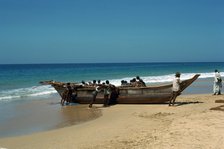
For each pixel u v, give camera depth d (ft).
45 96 84.84
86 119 51.65
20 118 53.67
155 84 122.62
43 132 42.98
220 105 56.85
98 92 65.41
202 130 34.73
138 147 31.04
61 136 39.78
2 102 73.56
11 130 44.68
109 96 65.10
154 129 39.60
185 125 37.78
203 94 83.05
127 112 55.88
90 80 153.79
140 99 64.28
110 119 50.26
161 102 62.59
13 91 97.40
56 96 84.74
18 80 149.59
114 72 236.22
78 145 34.58
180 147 29.30
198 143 30.17
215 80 78.48
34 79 157.48
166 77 163.63
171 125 38.70
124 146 32.24
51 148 34.22
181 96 76.38
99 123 47.39
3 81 143.23
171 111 53.47
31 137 40.19
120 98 66.03
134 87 65.51
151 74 204.85
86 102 68.59
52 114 57.21
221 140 30.81
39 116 55.36
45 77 175.11
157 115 50.31
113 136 37.73
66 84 69.41
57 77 175.63
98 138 37.22
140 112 54.65
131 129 41.06
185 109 54.49
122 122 46.68
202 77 166.81
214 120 39.63
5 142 37.83
